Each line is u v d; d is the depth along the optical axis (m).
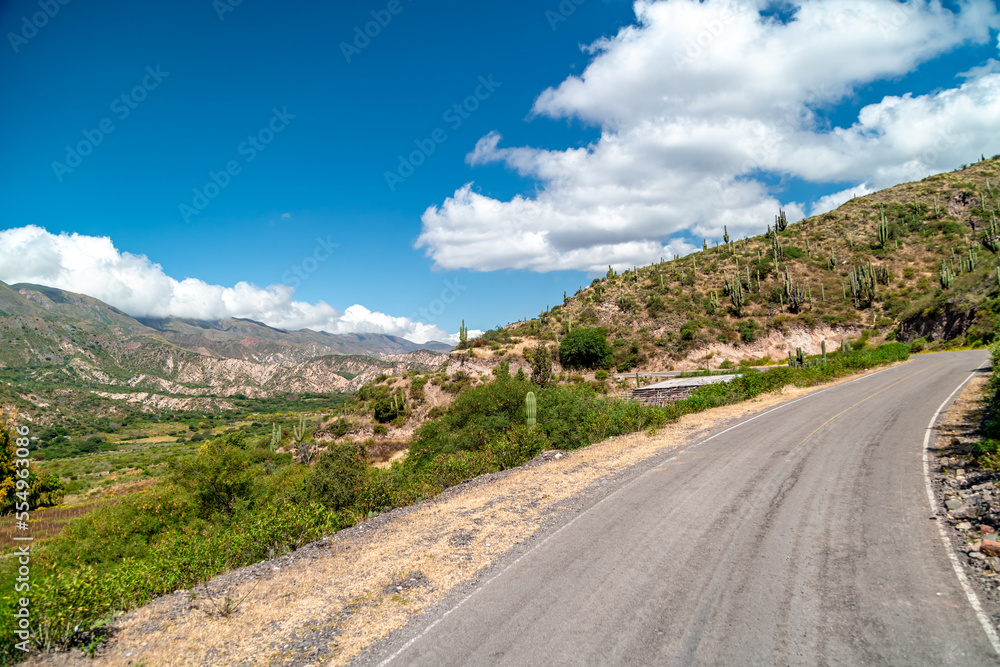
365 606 5.68
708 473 10.32
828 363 31.25
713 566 5.90
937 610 4.61
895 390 20.64
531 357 64.00
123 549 15.95
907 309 55.88
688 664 4.08
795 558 5.95
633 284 88.25
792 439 13.08
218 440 20.64
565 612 5.11
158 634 5.34
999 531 6.07
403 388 63.03
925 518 6.88
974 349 37.25
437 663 4.42
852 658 4.01
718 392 23.98
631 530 7.32
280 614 5.65
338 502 11.42
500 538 7.49
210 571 7.46
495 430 20.47
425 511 9.35
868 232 82.75
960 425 12.53
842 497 8.05
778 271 73.94
